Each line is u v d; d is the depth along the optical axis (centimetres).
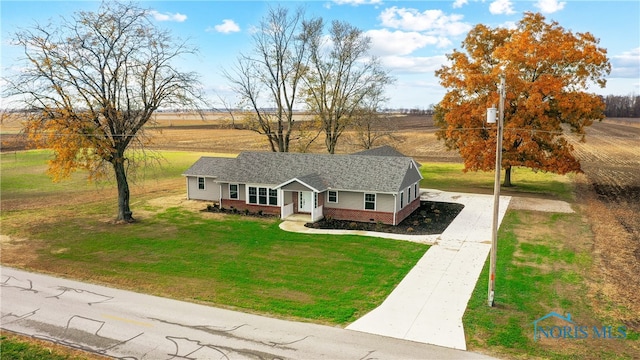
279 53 4284
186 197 3703
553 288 1758
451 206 3309
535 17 3778
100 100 2628
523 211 3123
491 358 1253
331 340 1360
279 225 2781
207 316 1535
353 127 4719
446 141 4219
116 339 1374
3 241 2475
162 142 8575
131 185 4350
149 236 2553
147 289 1791
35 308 1609
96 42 2570
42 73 2477
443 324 1466
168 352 1293
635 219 2883
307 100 4494
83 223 2866
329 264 2066
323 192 2964
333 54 4378
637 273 1914
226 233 2600
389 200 2792
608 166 5406
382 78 5728
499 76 3509
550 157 3653
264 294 1728
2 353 1288
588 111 3428
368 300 1667
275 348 1311
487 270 1972
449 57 4081
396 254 2203
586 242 2375
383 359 1247
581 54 3494
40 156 6278
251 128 4491
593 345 1324
